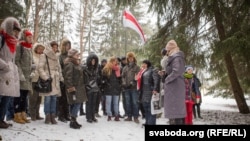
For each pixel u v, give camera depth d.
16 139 5.33
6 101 5.77
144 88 7.61
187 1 11.73
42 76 6.80
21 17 11.84
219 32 10.87
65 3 27.25
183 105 5.59
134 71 8.70
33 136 5.71
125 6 12.40
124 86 8.70
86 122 7.96
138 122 8.45
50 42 7.28
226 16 10.70
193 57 11.85
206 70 12.81
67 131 6.61
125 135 6.82
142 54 12.30
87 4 26.83
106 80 8.61
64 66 7.19
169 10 12.25
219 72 13.21
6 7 11.20
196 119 10.44
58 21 28.06
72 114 7.03
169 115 5.58
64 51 7.99
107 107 8.60
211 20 11.95
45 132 6.18
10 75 5.47
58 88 7.16
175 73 5.53
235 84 12.42
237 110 14.24
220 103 19.33
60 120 7.62
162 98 7.97
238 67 13.15
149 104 7.55
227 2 10.83
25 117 6.80
